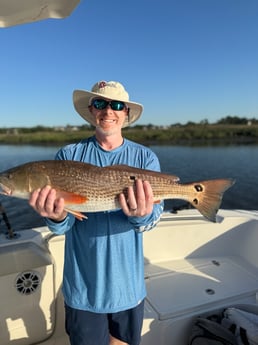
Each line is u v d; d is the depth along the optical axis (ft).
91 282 6.55
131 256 6.70
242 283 10.43
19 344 8.98
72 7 6.61
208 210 6.98
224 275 11.00
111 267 6.49
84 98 7.67
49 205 5.81
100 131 6.99
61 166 6.20
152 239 12.03
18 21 7.22
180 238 12.32
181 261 12.16
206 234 12.48
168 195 6.73
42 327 9.26
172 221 12.36
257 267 11.70
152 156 7.29
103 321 6.64
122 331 6.79
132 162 7.04
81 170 6.23
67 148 7.22
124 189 6.31
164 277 10.82
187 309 8.66
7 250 8.96
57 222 6.25
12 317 8.81
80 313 6.61
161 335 8.25
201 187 6.98
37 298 9.11
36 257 9.04
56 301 9.50
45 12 6.85
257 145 107.04
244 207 34.63
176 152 85.30
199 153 82.38
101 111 6.93
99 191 6.25
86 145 7.18
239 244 12.56
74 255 6.72
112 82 7.16
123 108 7.08
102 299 6.49
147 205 6.02
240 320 7.54
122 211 6.66
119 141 7.18
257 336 7.05
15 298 8.80
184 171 54.34
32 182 6.09
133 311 6.70
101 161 6.98
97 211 6.36
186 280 10.59
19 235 9.84
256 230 11.95
